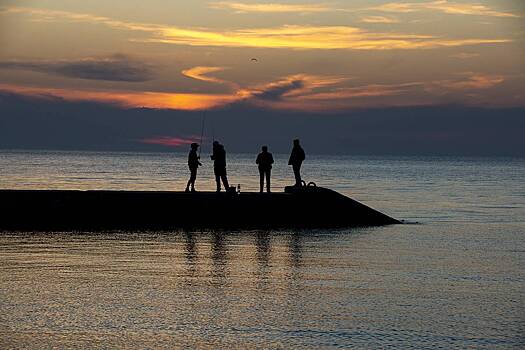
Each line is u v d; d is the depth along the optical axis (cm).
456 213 6384
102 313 2159
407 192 9875
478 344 1900
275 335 1964
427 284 2680
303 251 3425
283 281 2677
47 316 2117
